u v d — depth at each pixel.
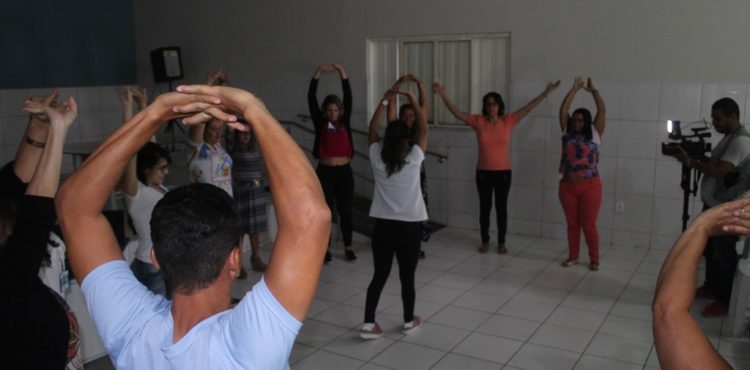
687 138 5.20
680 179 5.79
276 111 7.80
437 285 5.15
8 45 7.27
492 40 6.51
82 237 1.19
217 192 1.17
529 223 6.57
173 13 8.32
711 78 5.55
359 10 7.07
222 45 8.05
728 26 5.43
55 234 2.47
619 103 5.93
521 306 4.66
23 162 1.83
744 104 5.46
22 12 7.39
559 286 5.08
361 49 7.12
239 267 1.18
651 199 5.95
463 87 6.75
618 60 5.88
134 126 1.16
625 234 6.12
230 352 1.01
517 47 6.29
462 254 6.00
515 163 6.52
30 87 7.52
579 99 6.09
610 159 6.07
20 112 7.44
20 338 1.58
